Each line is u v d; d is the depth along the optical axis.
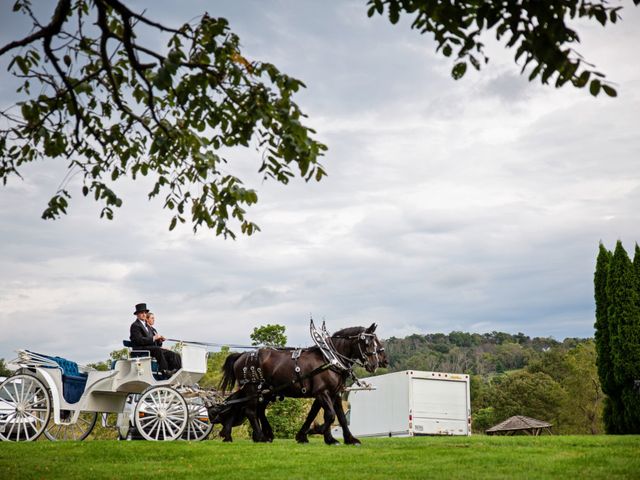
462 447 14.22
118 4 8.98
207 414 17.38
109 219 10.22
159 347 15.84
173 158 9.80
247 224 9.52
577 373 64.81
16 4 9.27
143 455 12.78
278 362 15.62
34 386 15.83
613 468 10.76
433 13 7.47
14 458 12.38
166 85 8.26
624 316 30.42
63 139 10.23
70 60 9.93
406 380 28.42
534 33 7.03
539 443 15.27
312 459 12.12
